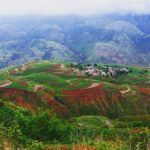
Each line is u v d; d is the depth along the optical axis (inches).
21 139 1985.7
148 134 2561.5
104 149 2129.7
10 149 1790.1
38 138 2539.4
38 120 2635.3
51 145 2192.4
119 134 3661.4
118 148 2278.5
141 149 2336.4
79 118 6353.3
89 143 2325.3
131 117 7229.3
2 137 1865.2
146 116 7170.3
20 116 2741.1
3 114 2984.7
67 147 2133.4
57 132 2642.7
